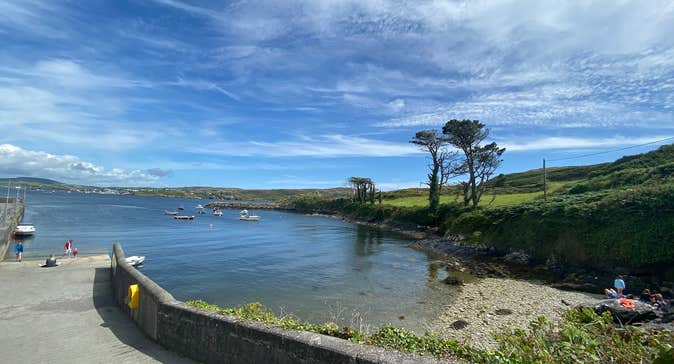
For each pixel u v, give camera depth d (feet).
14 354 21.91
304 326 19.19
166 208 437.99
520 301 61.82
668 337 13.53
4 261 64.80
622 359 13.21
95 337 24.80
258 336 16.05
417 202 246.27
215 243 144.15
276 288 73.36
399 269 94.53
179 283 76.59
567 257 84.64
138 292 27.73
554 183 231.50
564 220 91.09
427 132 192.54
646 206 75.66
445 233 152.35
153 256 109.50
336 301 64.03
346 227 229.66
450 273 89.97
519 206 118.93
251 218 293.64
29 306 34.14
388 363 11.78
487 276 87.25
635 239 72.74
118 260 37.76
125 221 239.09
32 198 554.46
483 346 41.01
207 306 25.07
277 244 144.25
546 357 13.87
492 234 115.14
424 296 67.26
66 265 58.39
